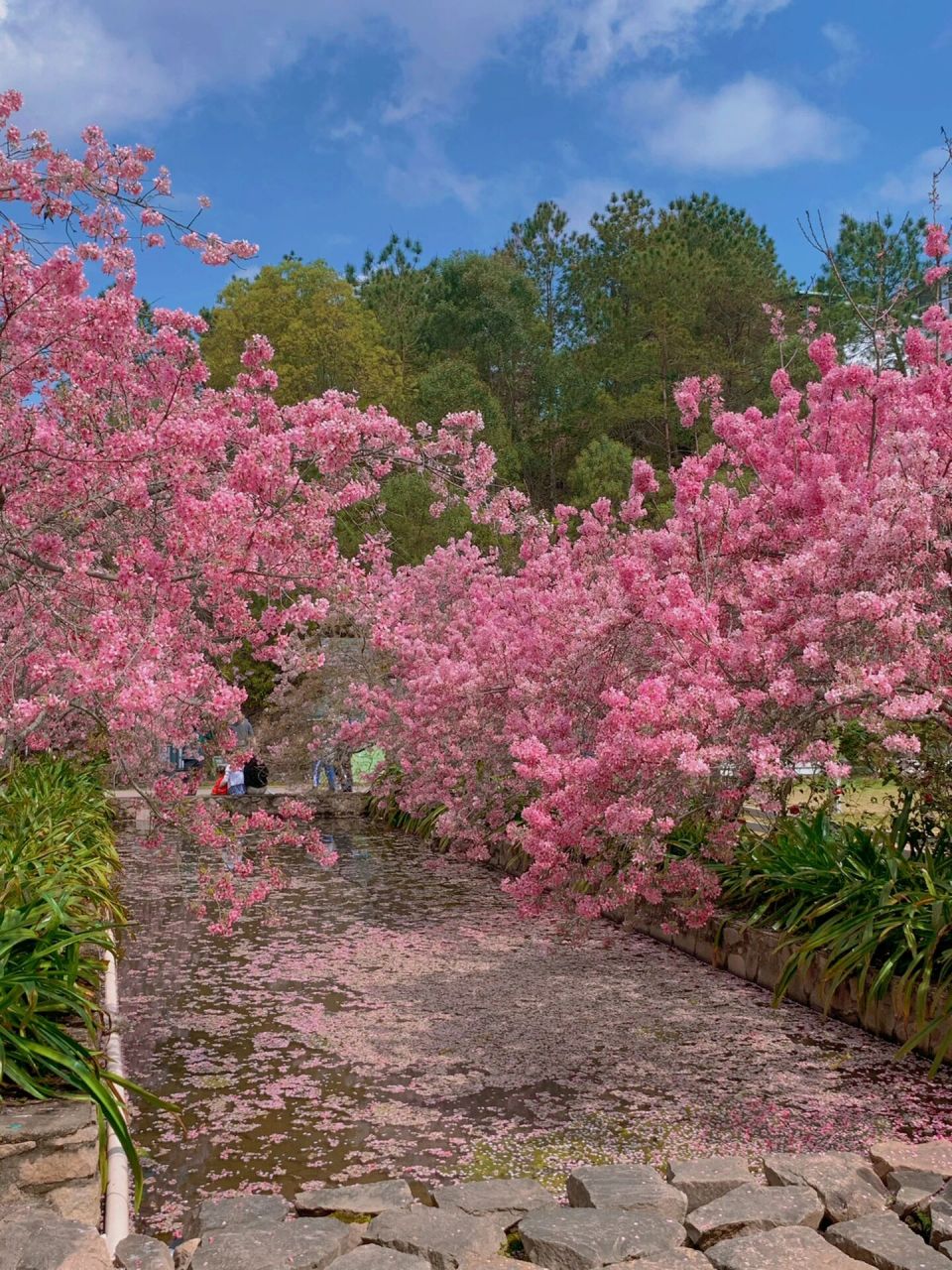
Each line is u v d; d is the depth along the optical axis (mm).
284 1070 5359
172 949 7910
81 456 4973
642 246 39438
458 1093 5023
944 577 4730
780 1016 6078
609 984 6832
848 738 6625
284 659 9953
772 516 6641
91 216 6031
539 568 10500
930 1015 5199
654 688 4973
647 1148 4375
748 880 7148
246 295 29688
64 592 6035
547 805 5457
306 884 10594
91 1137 3469
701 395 7820
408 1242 3227
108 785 14047
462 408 30281
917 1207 3359
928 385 6031
